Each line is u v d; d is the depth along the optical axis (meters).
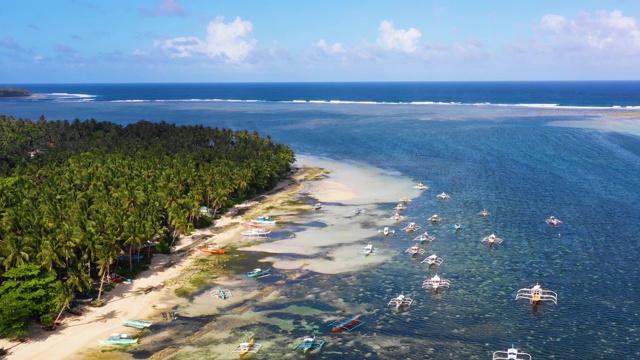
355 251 115.94
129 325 83.75
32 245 89.88
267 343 79.25
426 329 82.88
